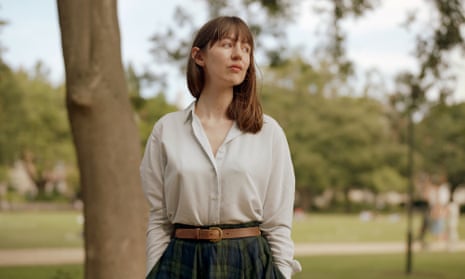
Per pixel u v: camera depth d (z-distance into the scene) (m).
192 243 2.19
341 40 10.80
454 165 43.06
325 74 44.72
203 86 2.36
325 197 59.91
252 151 2.21
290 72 45.47
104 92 5.03
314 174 46.72
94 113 5.00
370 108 44.97
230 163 2.17
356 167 47.38
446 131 41.97
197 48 2.33
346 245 18.64
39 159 47.56
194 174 2.18
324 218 39.78
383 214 48.75
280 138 2.28
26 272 10.83
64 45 5.05
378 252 16.36
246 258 2.17
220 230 2.17
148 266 2.30
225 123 2.27
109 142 5.05
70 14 5.04
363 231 25.81
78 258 13.63
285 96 46.31
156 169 2.32
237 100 2.28
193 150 2.22
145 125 26.44
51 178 59.78
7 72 11.57
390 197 60.53
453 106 10.45
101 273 5.03
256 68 2.34
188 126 2.28
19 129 40.59
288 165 2.30
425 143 45.09
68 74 5.04
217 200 2.16
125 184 5.09
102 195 5.03
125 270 5.04
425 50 10.26
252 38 2.29
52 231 22.53
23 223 27.50
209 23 2.32
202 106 2.32
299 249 17.06
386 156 46.31
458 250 17.28
